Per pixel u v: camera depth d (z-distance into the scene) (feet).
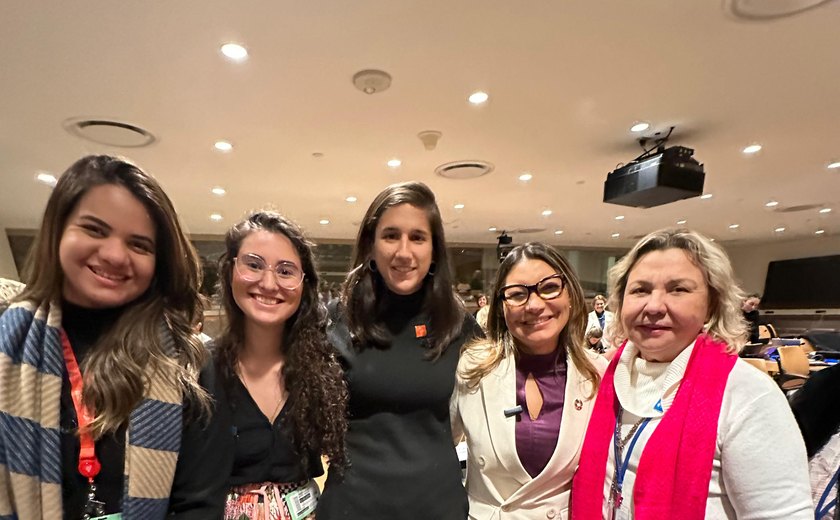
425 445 4.14
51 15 7.13
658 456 3.37
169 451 3.19
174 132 11.96
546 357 4.49
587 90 9.88
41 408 2.91
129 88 9.57
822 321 34.12
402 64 8.72
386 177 16.51
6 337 2.94
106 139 12.34
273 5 6.97
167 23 7.38
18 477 2.75
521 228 28.81
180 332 3.59
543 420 4.24
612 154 14.07
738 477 3.10
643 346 3.72
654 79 9.43
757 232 31.78
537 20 7.40
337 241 32.55
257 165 14.94
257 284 3.77
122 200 3.18
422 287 4.50
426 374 4.23
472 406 4.47
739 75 9.25
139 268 3.30
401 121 11.45
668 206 22.21
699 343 3.63
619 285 4.09
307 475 4.01
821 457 3.92
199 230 26.96
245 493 3.73
